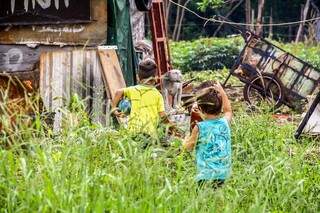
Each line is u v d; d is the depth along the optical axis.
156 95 13.36
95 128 10.42
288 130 16.30
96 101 16.00
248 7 56.56
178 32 58.91
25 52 18.02
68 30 17.89
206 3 31.92
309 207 10.66
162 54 24.20
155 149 10.06
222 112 12.12
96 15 17.81
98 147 9.98
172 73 18.17
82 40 17.86
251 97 28.27
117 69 16.47
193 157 11.13
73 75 16.34
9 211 8.73
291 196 10.58
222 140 11.14
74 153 9.59
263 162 10.97
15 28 18.05
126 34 19.05
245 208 9.97
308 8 58.03
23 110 11.10
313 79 26.94
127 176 9.34
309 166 12.43
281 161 10.60
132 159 9.56
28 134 9.77
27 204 8.65
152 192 9.13
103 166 9.77
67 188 9.03
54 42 17.92
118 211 8.74
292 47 49.81
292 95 27.09
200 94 11.29
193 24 66.62
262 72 27.27
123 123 11.77
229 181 10.63
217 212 9.51
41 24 17.92
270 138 13.43
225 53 44.91
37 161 9.47
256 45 27.45
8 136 10.10
